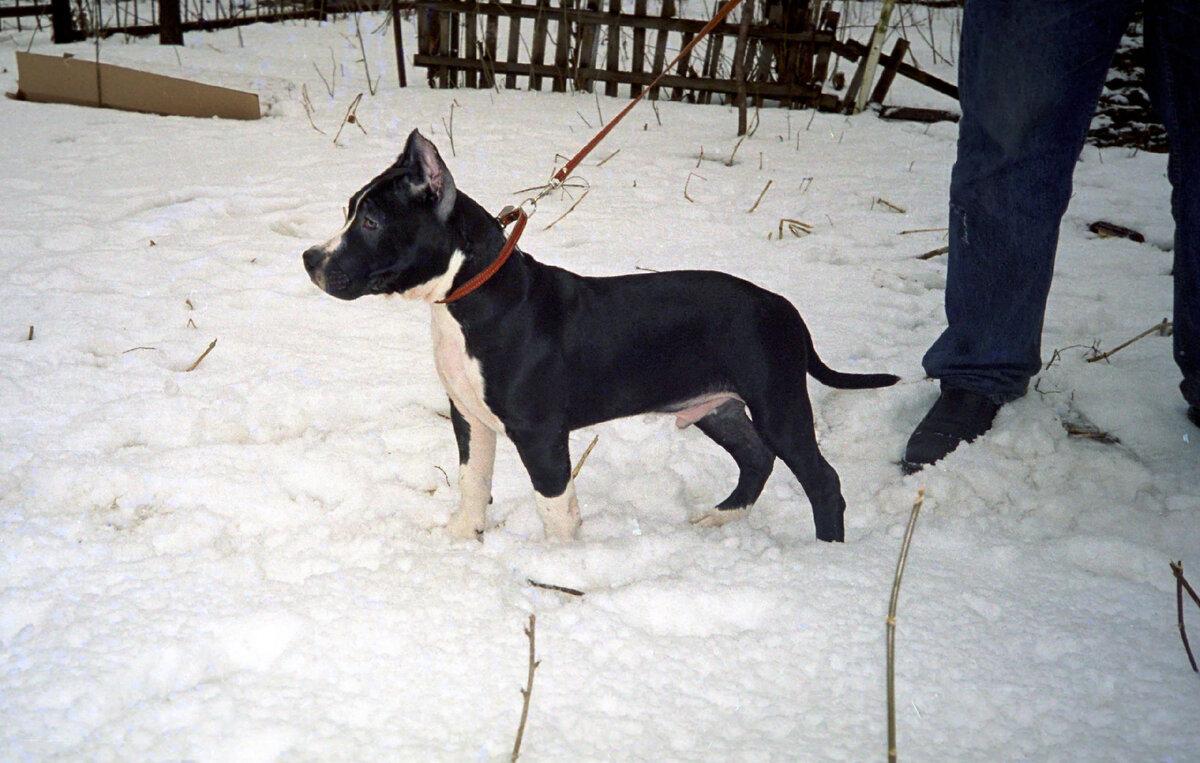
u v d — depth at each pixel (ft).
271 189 21.01
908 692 8.09
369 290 8.84
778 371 9.89
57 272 16.28
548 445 9.64
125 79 26.89
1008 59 11.30
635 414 10.11
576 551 9.89
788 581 9.41
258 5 43.42
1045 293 12.49
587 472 11.97
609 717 7.74
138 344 14.35
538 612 9.02
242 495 10.78
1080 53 11.18
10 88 28.53
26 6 37.81
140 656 8.08
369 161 23.16
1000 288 12.36
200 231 18.78
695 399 10.12
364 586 9.04
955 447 12.40
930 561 9.91
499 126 26.35
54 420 12.17
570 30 30.53
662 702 7.93
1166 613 9.14
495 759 7.27
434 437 12.36
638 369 9.74
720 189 22.44
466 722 7.61
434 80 30.99
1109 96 28.19
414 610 8.77
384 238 8.68
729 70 32.40
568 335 9.48
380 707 7.70
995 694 8.07
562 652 8.39
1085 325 16.07
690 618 9.04
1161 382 13.97
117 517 10.47
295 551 9.75
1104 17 11.07
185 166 22.50
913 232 20.26
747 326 9.84
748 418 10.98
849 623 8.86
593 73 30.07
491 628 8.64
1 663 8.02
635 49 29.76
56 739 7.31
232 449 11.60
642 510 11.44
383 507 11.01
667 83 29.81
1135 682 8.20
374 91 30.09
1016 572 9.78
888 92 31.99
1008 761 7.43
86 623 8.41
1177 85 11.32
